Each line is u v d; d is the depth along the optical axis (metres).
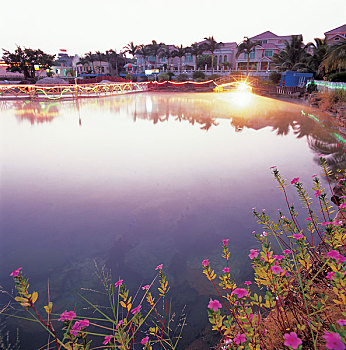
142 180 5.88
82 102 26.02
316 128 11.38
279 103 23.44
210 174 6.14
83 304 2.53
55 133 11.19
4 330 2.21
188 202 4.79
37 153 8.16
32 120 14.76
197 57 59.12
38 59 56.69
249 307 1.23
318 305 1.15
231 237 3.66
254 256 1.27
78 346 1.07
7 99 29.00
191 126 12.61
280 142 9.12
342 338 0.81
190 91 46.97
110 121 14.25
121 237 3.77
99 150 8.43
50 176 6.22
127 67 65.94
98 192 5.32
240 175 6.01
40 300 2.61
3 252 3.47
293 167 6.36
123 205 4.75
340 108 13.27
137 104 23.77
